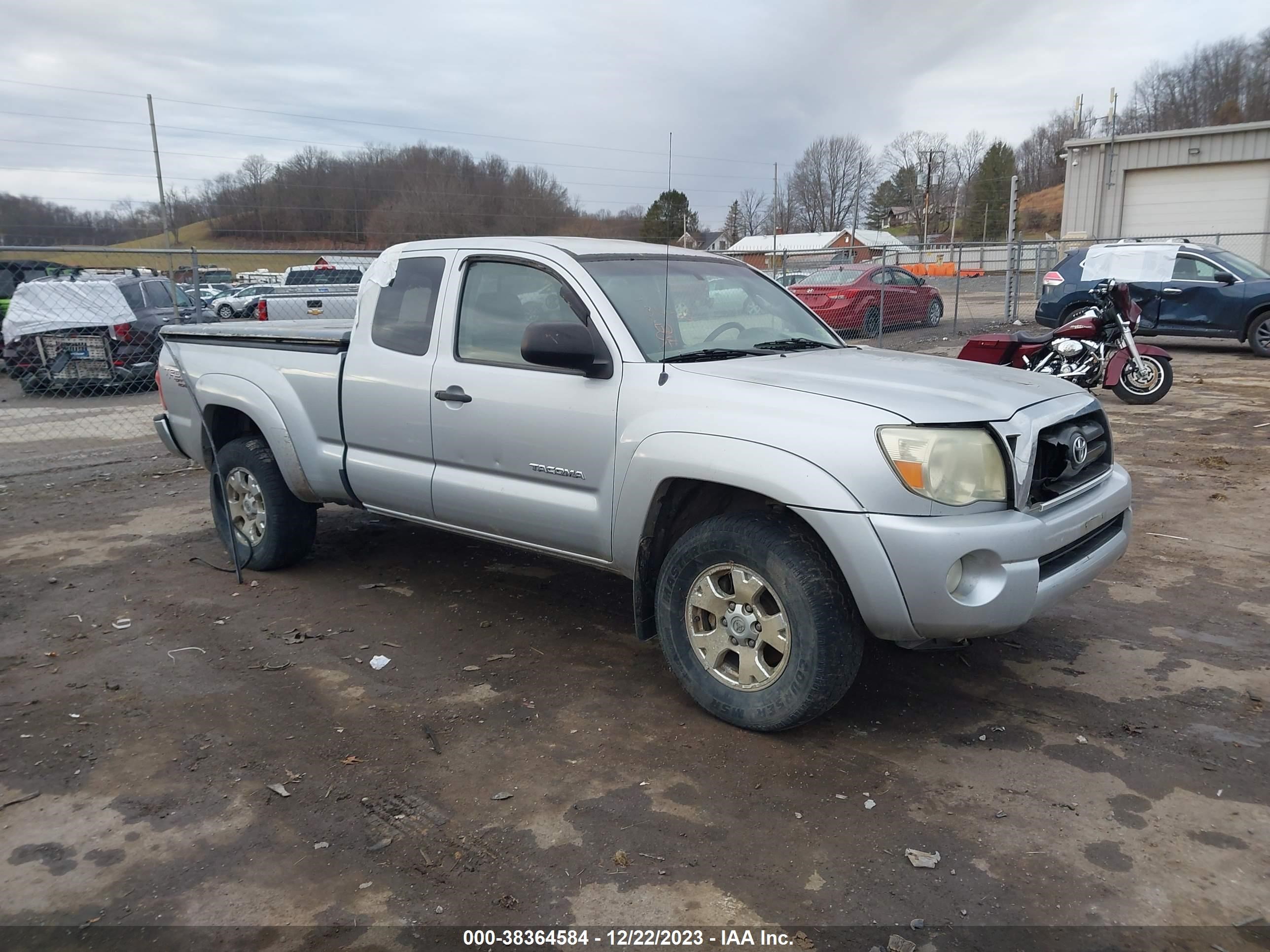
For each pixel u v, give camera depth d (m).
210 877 2.83
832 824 3.04
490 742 3.62
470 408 4.31
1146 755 3.43
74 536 6.50
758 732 3.62
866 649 4.45
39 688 4.12
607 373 3.89
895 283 18.42
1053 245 21.52
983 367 4.24
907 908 2.65
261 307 12.60
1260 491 6.95
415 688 4.09
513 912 2.66
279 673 4.26
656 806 3.16
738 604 3.58
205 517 6.99
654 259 4.54
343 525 6.65
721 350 4.14
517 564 5.78
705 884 2.76
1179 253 14.66
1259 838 2.93
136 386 12.71
